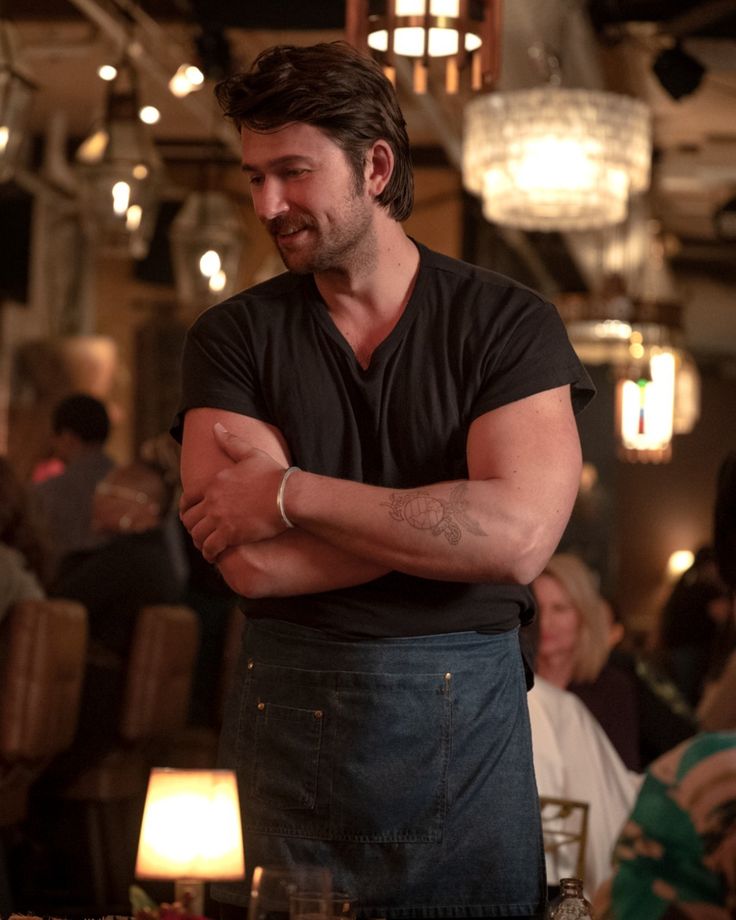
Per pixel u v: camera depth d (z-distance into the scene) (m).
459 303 2.38
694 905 1.88
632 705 4.61
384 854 2.33
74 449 7.68
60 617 4.93
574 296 9.70
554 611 4.47
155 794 2.14
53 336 10.21
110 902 5.83
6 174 5.84
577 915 2.17
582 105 6.43
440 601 2.34
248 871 2.38
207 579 6.77
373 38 3.74
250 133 2.26
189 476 2.43
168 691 5.81
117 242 6.66
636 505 19.45
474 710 2.36
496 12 3.70
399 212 2.39
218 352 2.45
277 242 2.30
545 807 3.46
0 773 4.86
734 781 1.90
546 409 2.34
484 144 6.58
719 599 6.78
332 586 2.31
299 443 2.39
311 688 2.36
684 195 11.48
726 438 19.27
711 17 6.79
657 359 11.09
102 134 6.59
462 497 2.25
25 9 7.89
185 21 7.28
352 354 2.39
